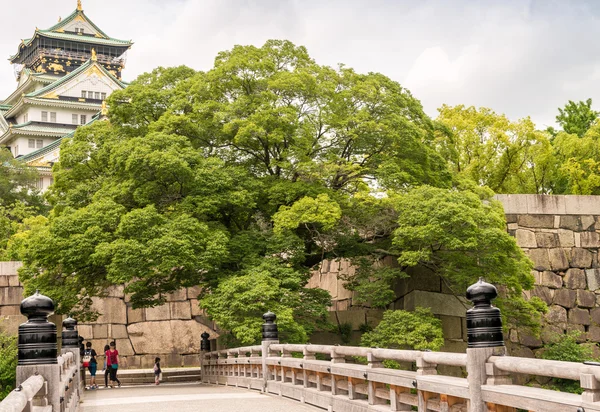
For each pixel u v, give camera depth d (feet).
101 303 109.81
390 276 75.20
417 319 69.62
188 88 83.20
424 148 82.69
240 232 77.71
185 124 78.07
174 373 99.66
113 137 83.61
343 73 83.92
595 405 17.54
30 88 271.08
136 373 96.99
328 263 101.60
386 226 78.23
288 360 49.32
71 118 246.06
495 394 21.97
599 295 86.28
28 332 24.41
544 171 110.73
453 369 77.97
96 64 251.19
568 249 86.99
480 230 69.10
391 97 81.25
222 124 79.20
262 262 72.43
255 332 64.69
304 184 76.64
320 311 73.67
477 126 110.73
